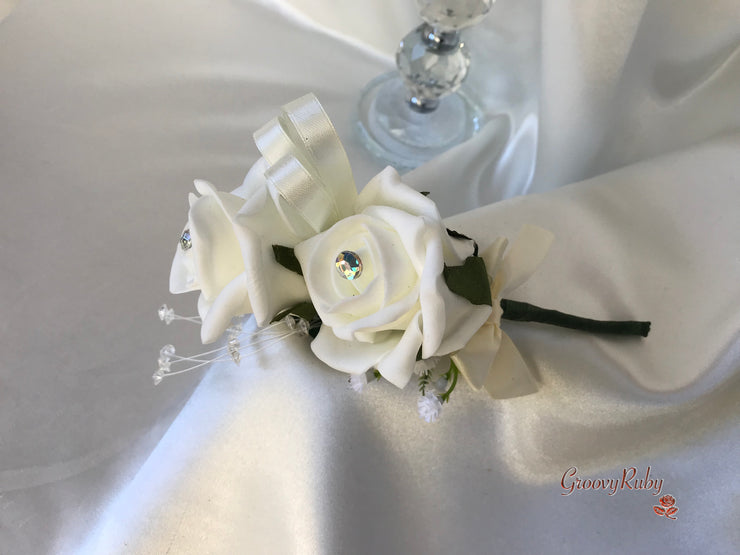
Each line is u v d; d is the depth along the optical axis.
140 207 0.37
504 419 0.28
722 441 0.28
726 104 0.36
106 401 0.32
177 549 0.26
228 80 0.42
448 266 0.21
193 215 0.20
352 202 0.23
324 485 0.26
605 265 0.32
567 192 0.34
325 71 0.44
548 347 0.29
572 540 0.27
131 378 0.32
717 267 0.30
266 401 0.27
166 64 0.42
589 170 0.40
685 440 0.28
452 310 0.20
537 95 0.42
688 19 0.34
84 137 0.38
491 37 0.42
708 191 0.32
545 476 0.28
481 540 0.27
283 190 0.20
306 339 0.27
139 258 0.35
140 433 0.31
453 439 0.28
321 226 0.22
